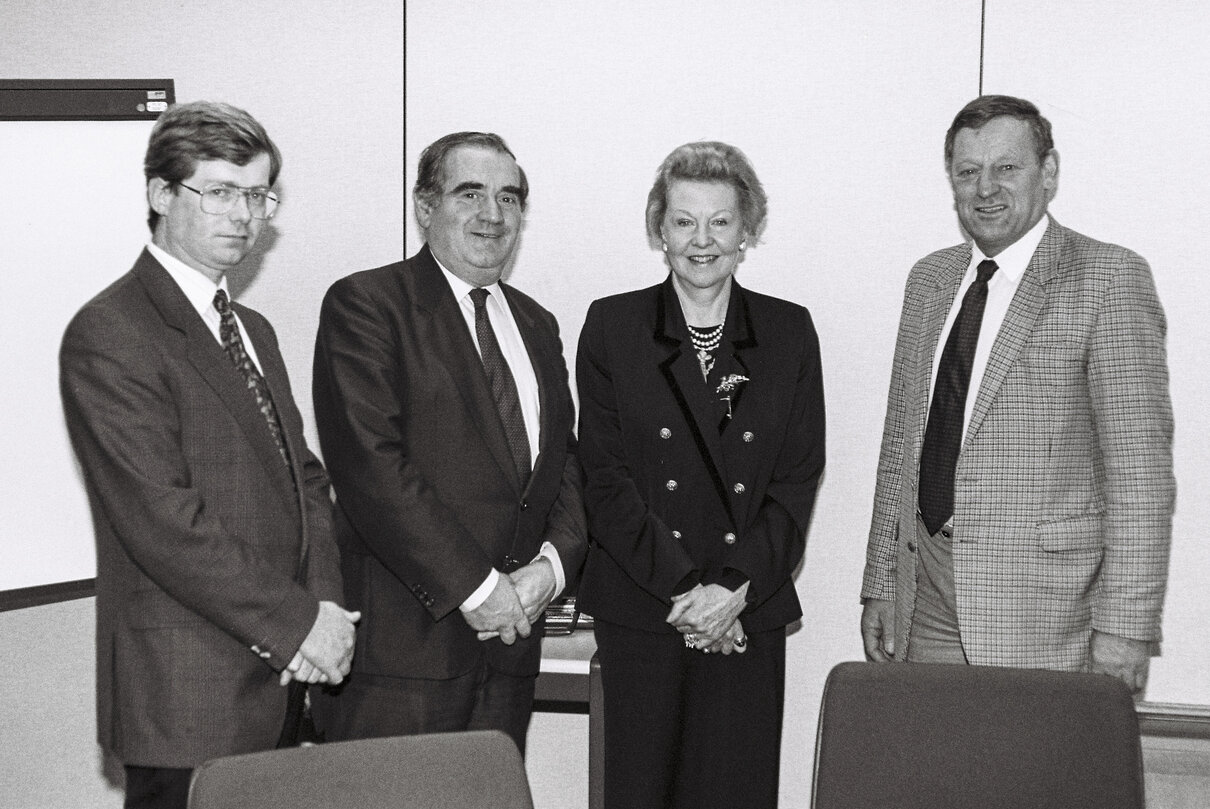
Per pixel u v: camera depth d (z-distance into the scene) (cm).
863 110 306
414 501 211
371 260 325
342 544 232
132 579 191
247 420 196
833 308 311
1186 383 296
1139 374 218
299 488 206
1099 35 295
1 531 296
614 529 237
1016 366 227
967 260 249
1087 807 157
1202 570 298
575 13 314
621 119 315
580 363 252
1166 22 291
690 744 241
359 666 221
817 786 165
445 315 227
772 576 236
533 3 315
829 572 317
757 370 243
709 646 235
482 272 231
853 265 310
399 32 320
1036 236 234
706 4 310
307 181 326
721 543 239
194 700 188
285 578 191
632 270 318
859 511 314
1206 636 299
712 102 311
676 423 239
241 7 323
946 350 240
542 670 268
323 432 224
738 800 240
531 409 236
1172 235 295
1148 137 294
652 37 312
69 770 323
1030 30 297
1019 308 228
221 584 184
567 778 337
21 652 317
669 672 238
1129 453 218
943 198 304
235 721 191
